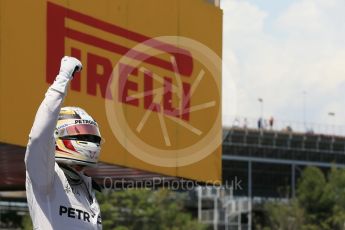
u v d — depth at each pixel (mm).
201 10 35250
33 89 27422
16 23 27000
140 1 32250
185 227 153125
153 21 32812
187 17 34469
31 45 27516
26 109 27094
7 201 156125
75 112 13766
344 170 199250
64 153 13375
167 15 33500
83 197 13320
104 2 30641
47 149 12523
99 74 30188
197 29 34969
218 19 36125
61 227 12875
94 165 13695
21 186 38156
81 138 13516
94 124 13781
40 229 12727
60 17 28719
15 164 31703
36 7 27797
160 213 148375
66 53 28828
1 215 165750
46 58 28047
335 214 192250
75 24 29328
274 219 199875
